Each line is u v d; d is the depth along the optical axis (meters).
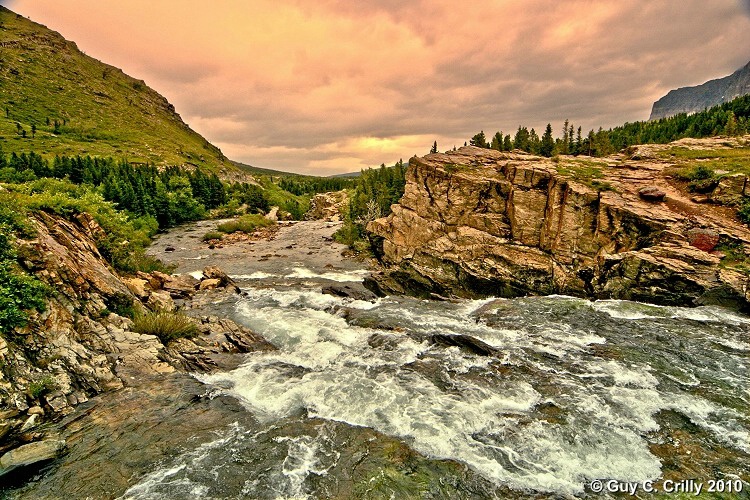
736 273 23.97
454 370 17.50
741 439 12.21
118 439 11.85
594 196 33.06
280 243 66.69
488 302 29.55
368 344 21.16
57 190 35.06
